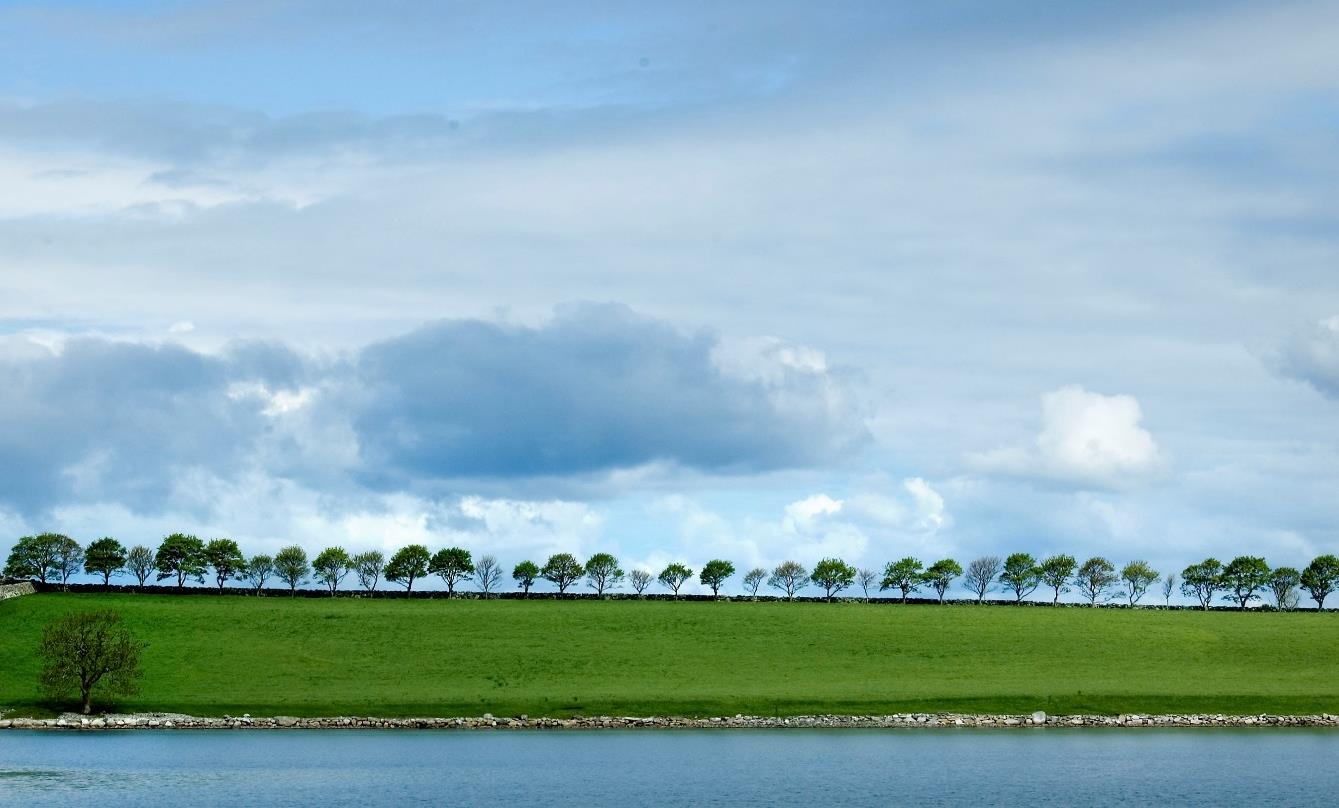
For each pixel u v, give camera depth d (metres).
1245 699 137.75
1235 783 93.38
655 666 150.75
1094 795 88.31
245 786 89.44
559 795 87.50
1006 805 84.50
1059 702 134.75
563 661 152.12
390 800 84.94
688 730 122.88
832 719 127.69
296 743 112.00
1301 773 98.19
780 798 86.69
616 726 125.19
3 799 82.88
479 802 84.50
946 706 132.88
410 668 147.50
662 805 83.88
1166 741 116.62
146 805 81.69
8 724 120.44
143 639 155.38
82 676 124.19
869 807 83.38
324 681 140.88
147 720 122.44
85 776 92.38
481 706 130.25
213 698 132.12
